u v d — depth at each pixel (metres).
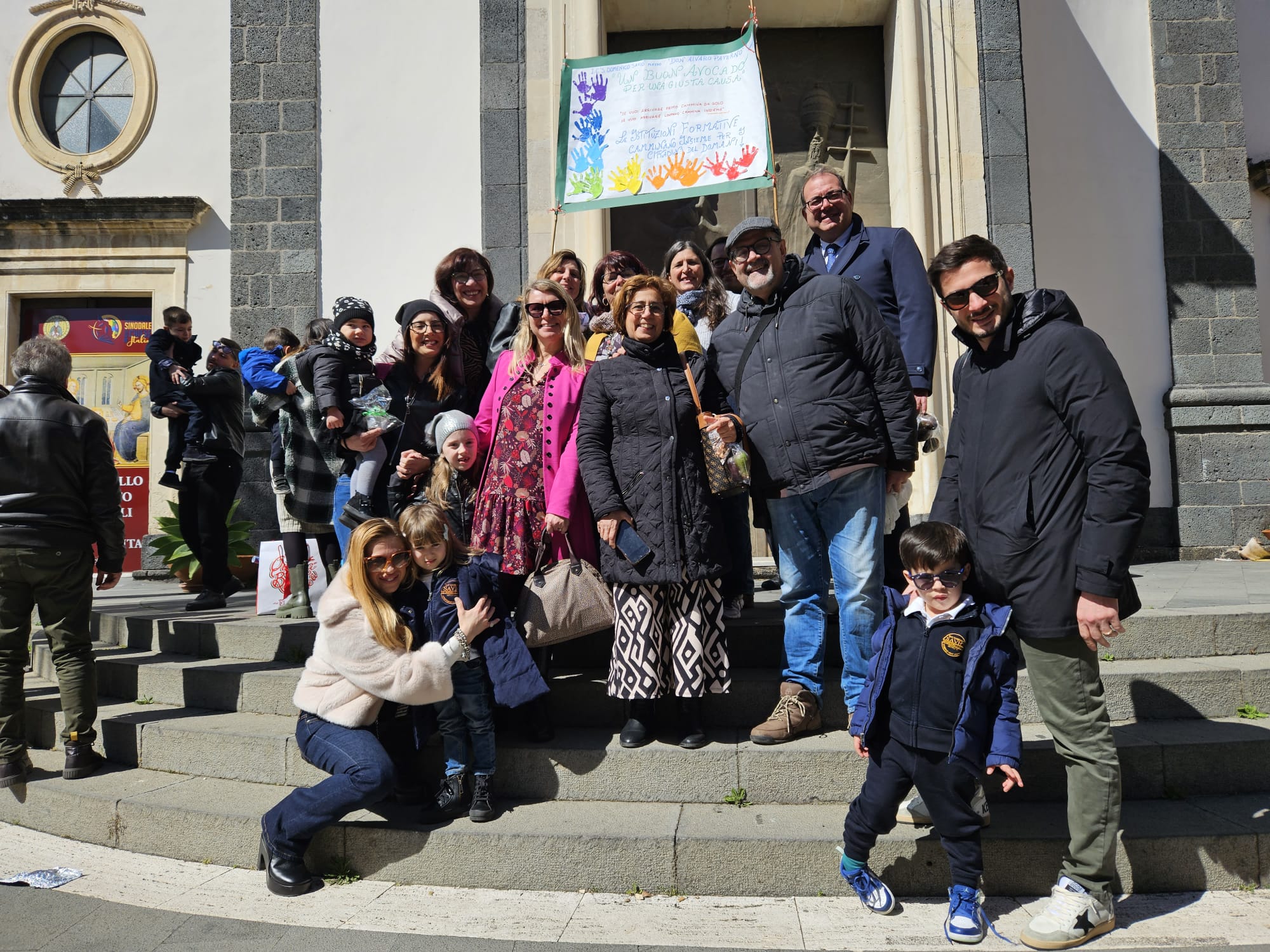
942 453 6.83
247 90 7.79
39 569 3.79
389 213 7.64
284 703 4.05
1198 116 7.82
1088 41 7.87
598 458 3.37
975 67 7.23
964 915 2.58
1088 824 2.59
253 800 3.43
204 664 4.45
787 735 3.35
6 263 8.05
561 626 3.40
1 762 3.77
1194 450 7.55
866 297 3.27
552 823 3.09
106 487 3.98
